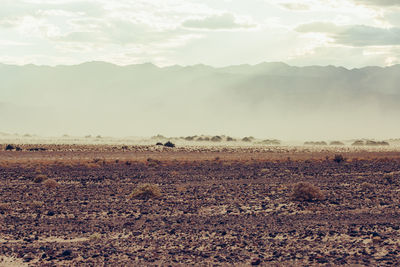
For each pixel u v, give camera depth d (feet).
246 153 256.32
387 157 223.71
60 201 90.22
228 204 86.17
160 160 190.70
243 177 133.08
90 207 83.46
